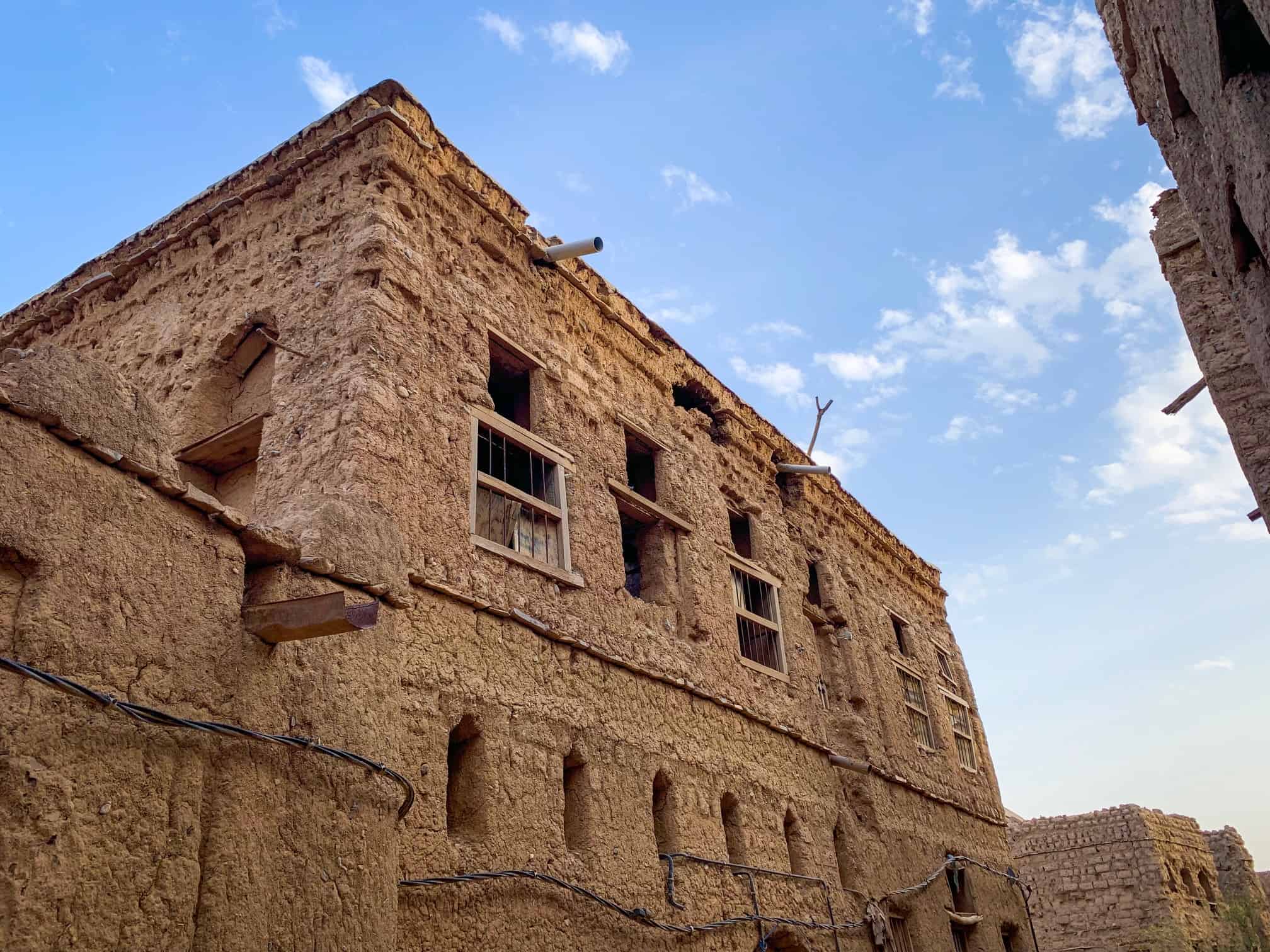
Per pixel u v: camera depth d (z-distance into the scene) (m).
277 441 9.18
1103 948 26.38
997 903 18.19
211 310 10.80
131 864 4.43
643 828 10.05
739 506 14.98
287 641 5.50
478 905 7.84
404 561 6.79
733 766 12.03
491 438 10.38
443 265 10.55
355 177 10.42
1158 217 11.50
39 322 12.41
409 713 7.96
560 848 8.88
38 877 4.05
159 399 10.62
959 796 18.34
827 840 13.38
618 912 9.20
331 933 5.25
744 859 11.54
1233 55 5.87
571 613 10.27
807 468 16.28
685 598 12.68
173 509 5.21
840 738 15.16
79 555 4.64
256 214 11.09
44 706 4.28
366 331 9.24
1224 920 28.42
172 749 4.78
